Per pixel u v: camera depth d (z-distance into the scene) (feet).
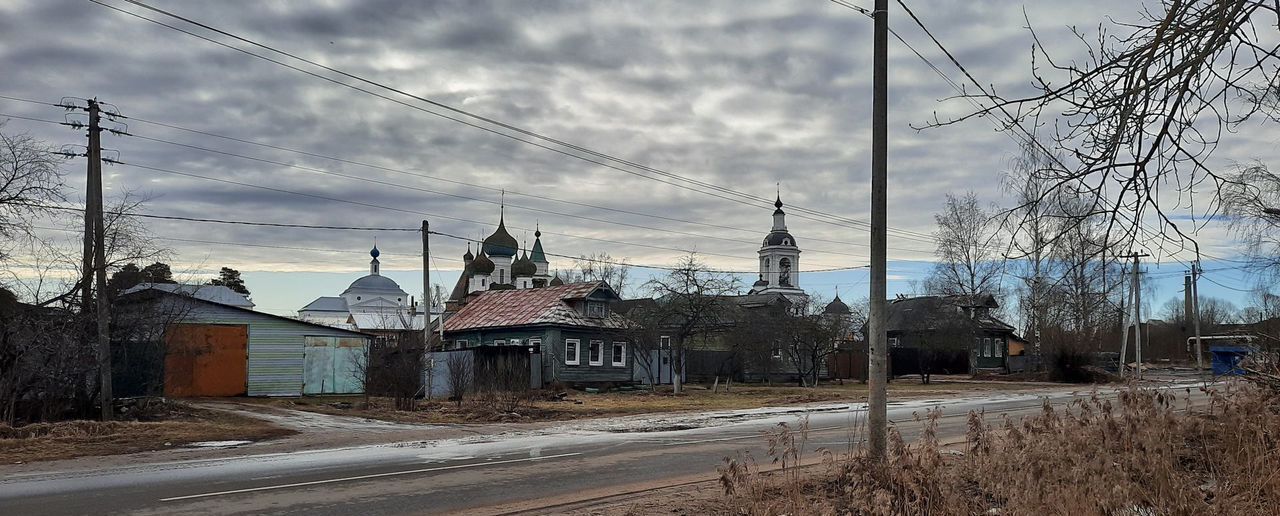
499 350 117.19
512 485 38.29
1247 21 17.76
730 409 93.30
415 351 96.84
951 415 78.59
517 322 138.72
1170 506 22.00
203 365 98.78
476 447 54.75
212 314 100.01
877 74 34.88
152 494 35.86
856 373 183.52
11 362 62.90
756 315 155.12
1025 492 22.13
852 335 180.96
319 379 107.34
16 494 36.01
